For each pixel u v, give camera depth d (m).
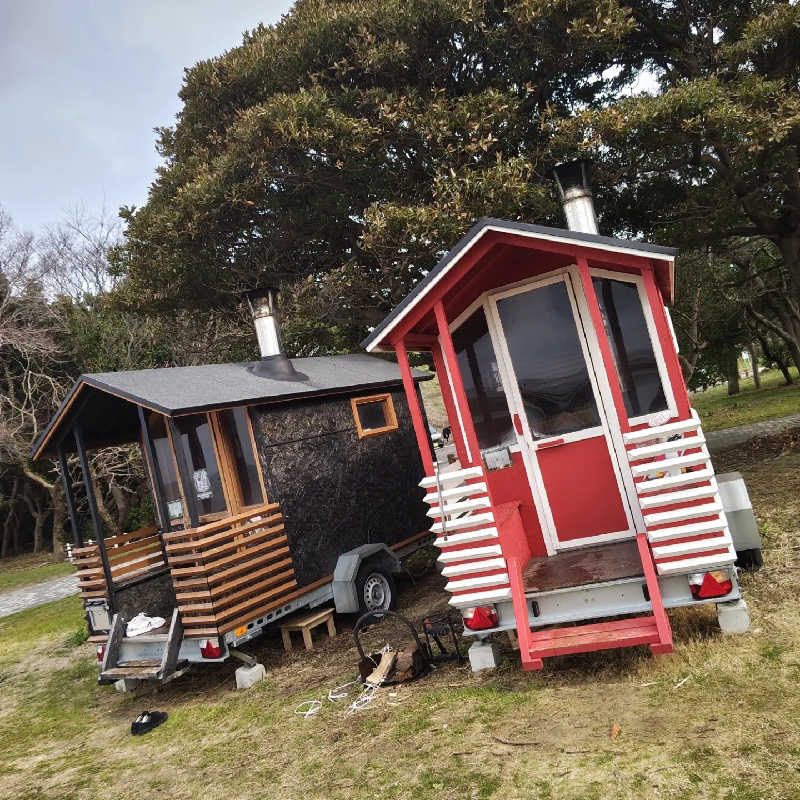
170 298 11.12
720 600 4.34
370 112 9.23
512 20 8.72
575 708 3.98
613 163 9.30
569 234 4.61
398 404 9.40
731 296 17.23
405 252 9.25
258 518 6.82
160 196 11.23
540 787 3.25
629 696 3.96
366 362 10.04
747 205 9.82
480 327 5.68
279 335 8.70
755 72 9.10
